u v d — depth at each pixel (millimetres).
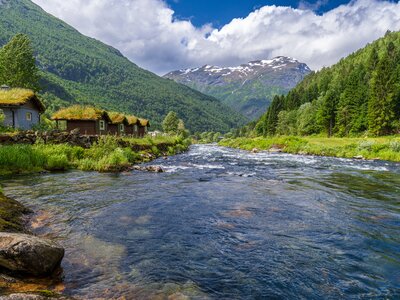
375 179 19172
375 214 10641
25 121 35469
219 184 16609
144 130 65375
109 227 8836
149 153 35469
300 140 57719
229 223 9430
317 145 49781
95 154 25047
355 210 11164
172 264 6508
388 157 36406
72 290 5285
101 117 40344
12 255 5496
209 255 7027
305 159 36250
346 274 6227
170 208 11125
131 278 5820
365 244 7828
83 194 13219
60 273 5906
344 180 18641
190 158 36250
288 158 37750
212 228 8930
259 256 7027
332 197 13438
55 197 12508
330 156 42344
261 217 10125
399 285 5812
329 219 9984
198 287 5574
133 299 5066
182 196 13234
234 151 55906
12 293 4320
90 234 8211
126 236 8141
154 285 5582
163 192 14055
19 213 9336
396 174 21797
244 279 5934
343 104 89562
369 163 31312
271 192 14477
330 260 6875
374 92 78125
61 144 24938
